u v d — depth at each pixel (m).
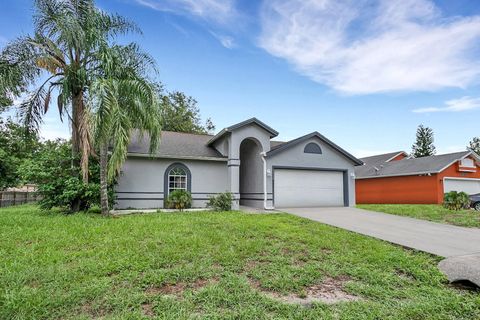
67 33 9.98
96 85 9.41
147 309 3.43
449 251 6.40
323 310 3.49
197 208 13.88
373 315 3.38
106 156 10.43
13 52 10.10
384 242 7.23
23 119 10.96
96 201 11.45
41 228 7.60
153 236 6.84
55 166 11.19
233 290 3.97
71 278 4.23
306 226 9.00
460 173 20.17
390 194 22.50
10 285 3.95
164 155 13.67
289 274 4.67
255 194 15.29
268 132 14.84
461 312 3.59
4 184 20.41
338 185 16.16
